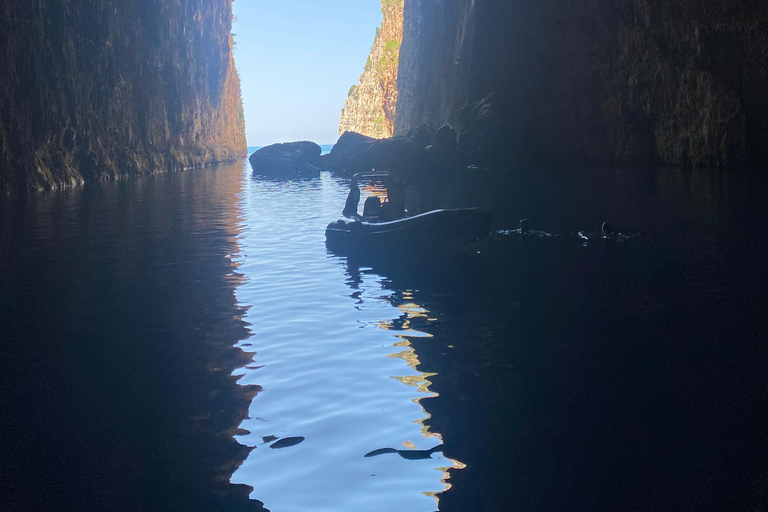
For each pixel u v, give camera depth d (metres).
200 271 11.08
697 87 32.94
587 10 37.66
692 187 21.97
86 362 6.50
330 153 56.81
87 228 16.52
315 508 3.83
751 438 4.51
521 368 6.07
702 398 5.22
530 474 4.13
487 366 6.17
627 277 9.68
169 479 4.20
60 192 28.16
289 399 5.50
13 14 27.39
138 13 44.81
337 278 10.46
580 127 38.44
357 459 4.41
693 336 6.82
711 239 12.33
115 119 40.19
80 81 34.72
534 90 39.38
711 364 5.97
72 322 7.98
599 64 37.59
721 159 31.45
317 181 36.34
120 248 13.40
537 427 4.80
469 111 40.91
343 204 22.50
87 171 35.31
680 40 34.00
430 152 39.66
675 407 5.07
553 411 5.08
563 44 38.50
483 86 41.12
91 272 11.00
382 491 3.99
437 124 52.97
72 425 5.04
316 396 5.55
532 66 39.47
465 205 19.50
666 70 34.41
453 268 11.02
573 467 4.20
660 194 20.22
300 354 6.70
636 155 36.06
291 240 14.37
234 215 19.42
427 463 4.32
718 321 7.30
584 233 13.66
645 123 35.78
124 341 7.20
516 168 36.12
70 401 5.52
